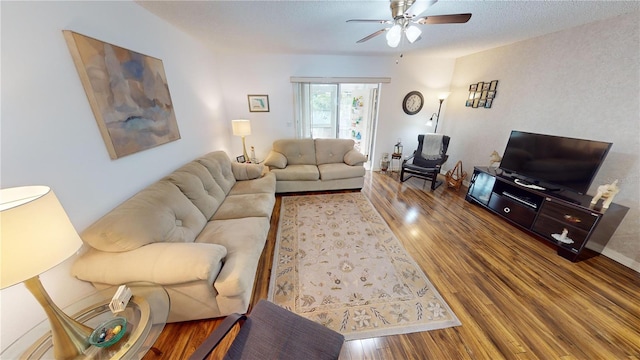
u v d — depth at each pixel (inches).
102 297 42.1
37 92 40.8
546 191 87.7
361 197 130.6
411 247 85.4
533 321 56.1
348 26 90.6
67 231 31.7
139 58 66.6
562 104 93.6
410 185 151.0
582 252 81.8
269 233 94.9
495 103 127.0
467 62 146.6
